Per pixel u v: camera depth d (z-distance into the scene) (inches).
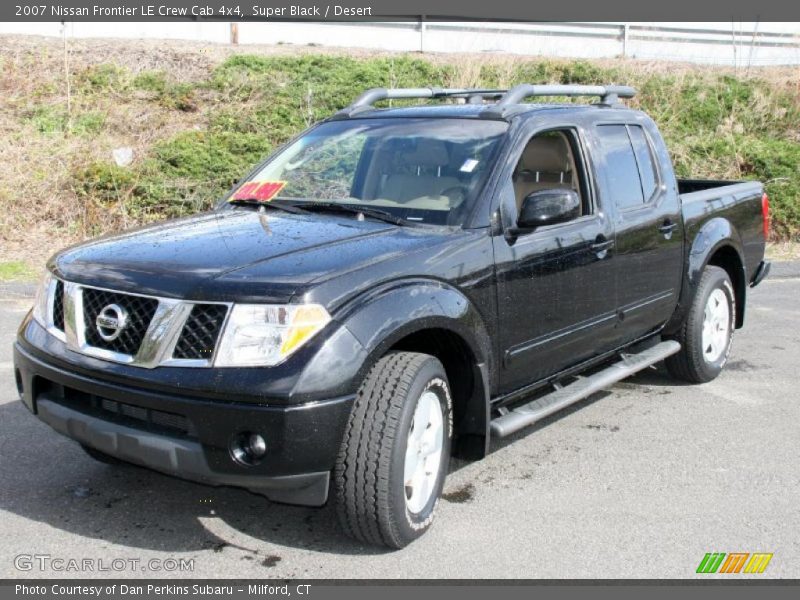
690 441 204.5
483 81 596.1
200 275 137.6
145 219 442.0
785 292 385.1
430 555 147.9
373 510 139.1
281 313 131.5
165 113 522.6
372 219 171.3
